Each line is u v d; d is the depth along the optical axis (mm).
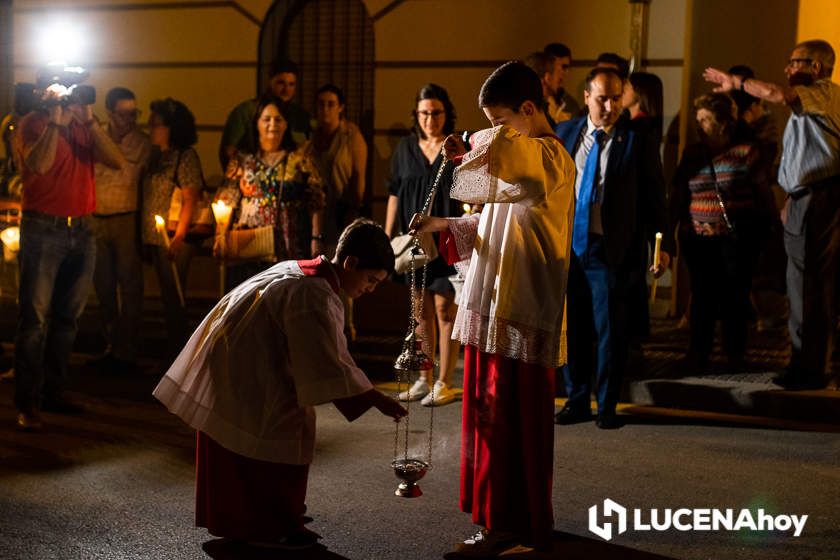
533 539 4316
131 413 6828
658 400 7102
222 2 10586
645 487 5352
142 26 10891
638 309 6531
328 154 8703
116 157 6648
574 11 9516
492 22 9758
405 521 4840
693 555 4473
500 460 4328
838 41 9312
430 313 7000
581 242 6461
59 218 6340
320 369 4082
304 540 4430
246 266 7254
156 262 8055
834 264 6867
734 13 9445
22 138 6266
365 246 4328
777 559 4434
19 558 4324
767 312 8875
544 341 4223
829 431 6477
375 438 6223
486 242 4340
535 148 4109
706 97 7359
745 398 6875
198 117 10773
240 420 4180
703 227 7336
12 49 11453
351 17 10312
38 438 6164
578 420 6645
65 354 6766
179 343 8203
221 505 4301
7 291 9844
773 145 8477
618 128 6453
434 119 6965
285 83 8875
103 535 4594
